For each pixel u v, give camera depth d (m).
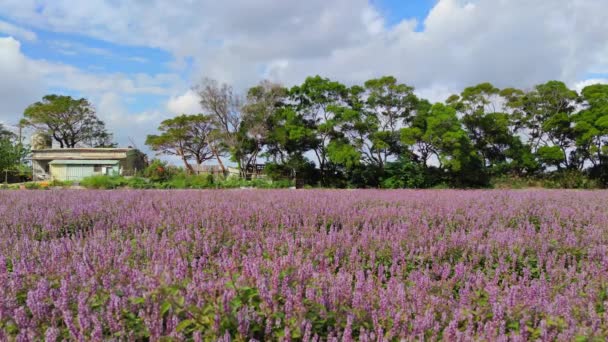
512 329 3.40
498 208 10.57
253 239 6.19
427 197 14.18
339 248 5.61
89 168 45.44
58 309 3.23
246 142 43.00
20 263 4.14
